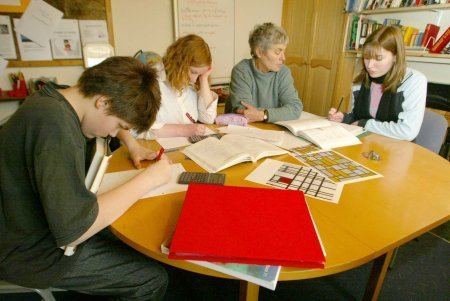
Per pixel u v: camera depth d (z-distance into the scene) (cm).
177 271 157
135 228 74
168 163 97
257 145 124
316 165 112
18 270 77
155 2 298
